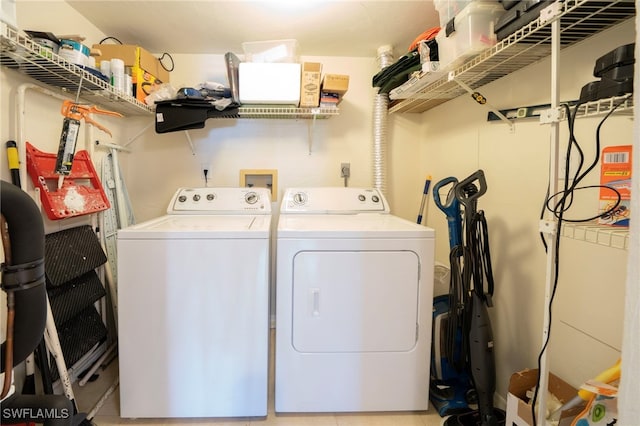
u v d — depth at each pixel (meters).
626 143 1.01
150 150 2.46
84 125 1.86
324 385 1.52
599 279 1.13
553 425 1.05
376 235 1.48
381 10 1.85
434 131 2.37
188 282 1.42
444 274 1.97
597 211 1.11
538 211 1.40
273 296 2.51
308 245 1.46
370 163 2.57
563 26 1.05
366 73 2.51
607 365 1.10
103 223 1.93
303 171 2.53
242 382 1.47
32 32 1.33
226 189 2.21
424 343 1.53
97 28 2.03
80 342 1.63
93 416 1.48
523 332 1.48
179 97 2.00
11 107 1.39
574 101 1.22
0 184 0.66
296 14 1.88
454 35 1.39
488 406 1.40
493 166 1.69
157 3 1.77
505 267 1.60
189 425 1.46
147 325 1.42
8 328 0.71
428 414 1.57
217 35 2.14
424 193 2.33
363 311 1.50
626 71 0.80
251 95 2.04
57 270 1.48
